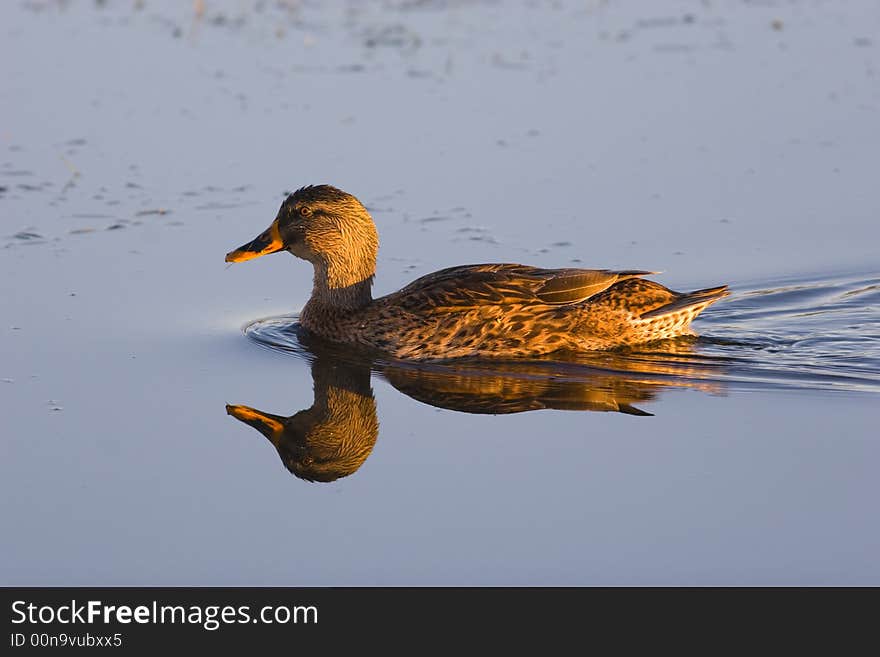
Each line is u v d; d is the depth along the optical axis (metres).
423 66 29.08
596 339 17.36
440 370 16.98
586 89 27.58
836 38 30.95
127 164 23.97
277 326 18.58
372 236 18.28
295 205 18.34
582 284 17.14
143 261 20.41
